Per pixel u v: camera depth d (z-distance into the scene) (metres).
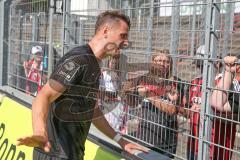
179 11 2.95
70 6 4.10
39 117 2.16
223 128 2.90
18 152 4.01
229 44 2.70
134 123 3.09
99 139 3.33
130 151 2.81
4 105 5.05
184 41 2.91
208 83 2.71
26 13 5.37
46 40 4.70
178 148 2.99
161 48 2.94
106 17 2.41
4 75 6.09
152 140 3.09
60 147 2.47
